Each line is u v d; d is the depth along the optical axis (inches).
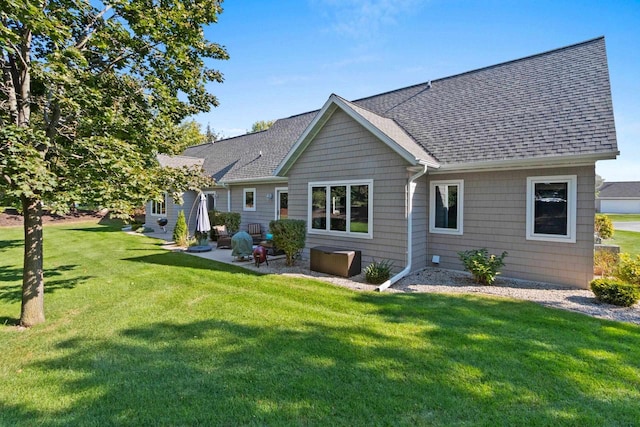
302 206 448.5
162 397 134.3
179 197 280.4
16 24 193.5
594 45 387.5
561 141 297.1
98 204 210.8
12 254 504.7
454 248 368.8
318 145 424.8
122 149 209.5
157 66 262.7
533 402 129.0
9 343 188.1
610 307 246.5
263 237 594.6
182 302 258.1
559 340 185.2
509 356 165.9
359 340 185.8
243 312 233.9
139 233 774.5
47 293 286.4
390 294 282.4
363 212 382.9
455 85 478.0
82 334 199.2
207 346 180.2
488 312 234.2
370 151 373.4
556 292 287.3
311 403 129.0
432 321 216.1
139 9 221.8
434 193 379.9
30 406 129.5
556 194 308.5
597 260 344.8
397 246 357.4
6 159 167.2
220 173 747.4
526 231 323.9
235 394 135.5
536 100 362.3
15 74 211.9
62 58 193.9
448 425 116.5
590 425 116.3
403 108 491.5
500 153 322.0
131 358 167.9
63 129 230.2
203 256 481.1
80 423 119.4
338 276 354.0
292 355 168.4
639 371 151.8
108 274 358.6
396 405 127.4
